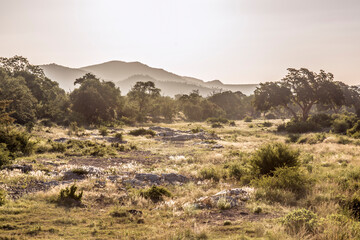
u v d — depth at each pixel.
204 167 16.94
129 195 10.29
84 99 63.03
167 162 20.73
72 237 5.97
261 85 66.81
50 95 73.69
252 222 6.80
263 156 13.62
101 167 17.39
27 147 20.98
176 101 126.31
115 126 60.94
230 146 31.92
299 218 6.26
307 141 38.25
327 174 13.39
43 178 12.47
